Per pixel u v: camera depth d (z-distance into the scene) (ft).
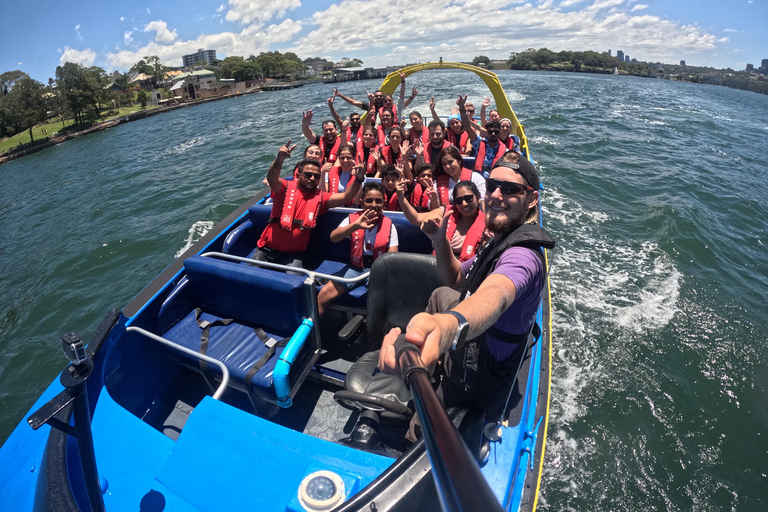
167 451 6.05
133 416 6.67
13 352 18.30
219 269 8.90
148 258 24.57
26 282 24.49
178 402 9.36
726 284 18.94
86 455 3.83
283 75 412.77
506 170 4.69
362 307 10.21
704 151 45.78
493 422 6.40
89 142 102.01
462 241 10.94
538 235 4.44
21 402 15.78
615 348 14.94
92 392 7.14
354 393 6.82
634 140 48.98
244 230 12.61
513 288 3.94
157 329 9.02
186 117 123.85
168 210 31.71
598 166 36.19
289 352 7.85
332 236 11.25
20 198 47.78
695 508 10.42
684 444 11.87
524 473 6.75
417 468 3.50
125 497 5.48
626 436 12.03
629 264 20.04
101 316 19.89
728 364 14.38
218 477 5.31
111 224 30.96
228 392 9.37
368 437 6.68
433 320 2.81
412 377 2.23
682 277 19.10
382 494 3.37
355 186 12.04
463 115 20.48
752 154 45.96
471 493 1.30
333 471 5.07
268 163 40.75
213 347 8.66
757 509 10.38
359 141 19.15
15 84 143.33
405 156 14.60
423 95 73.36
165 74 374.84
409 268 8.14
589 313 16.57
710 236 23.13
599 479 11.00
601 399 13.10
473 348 5.37
